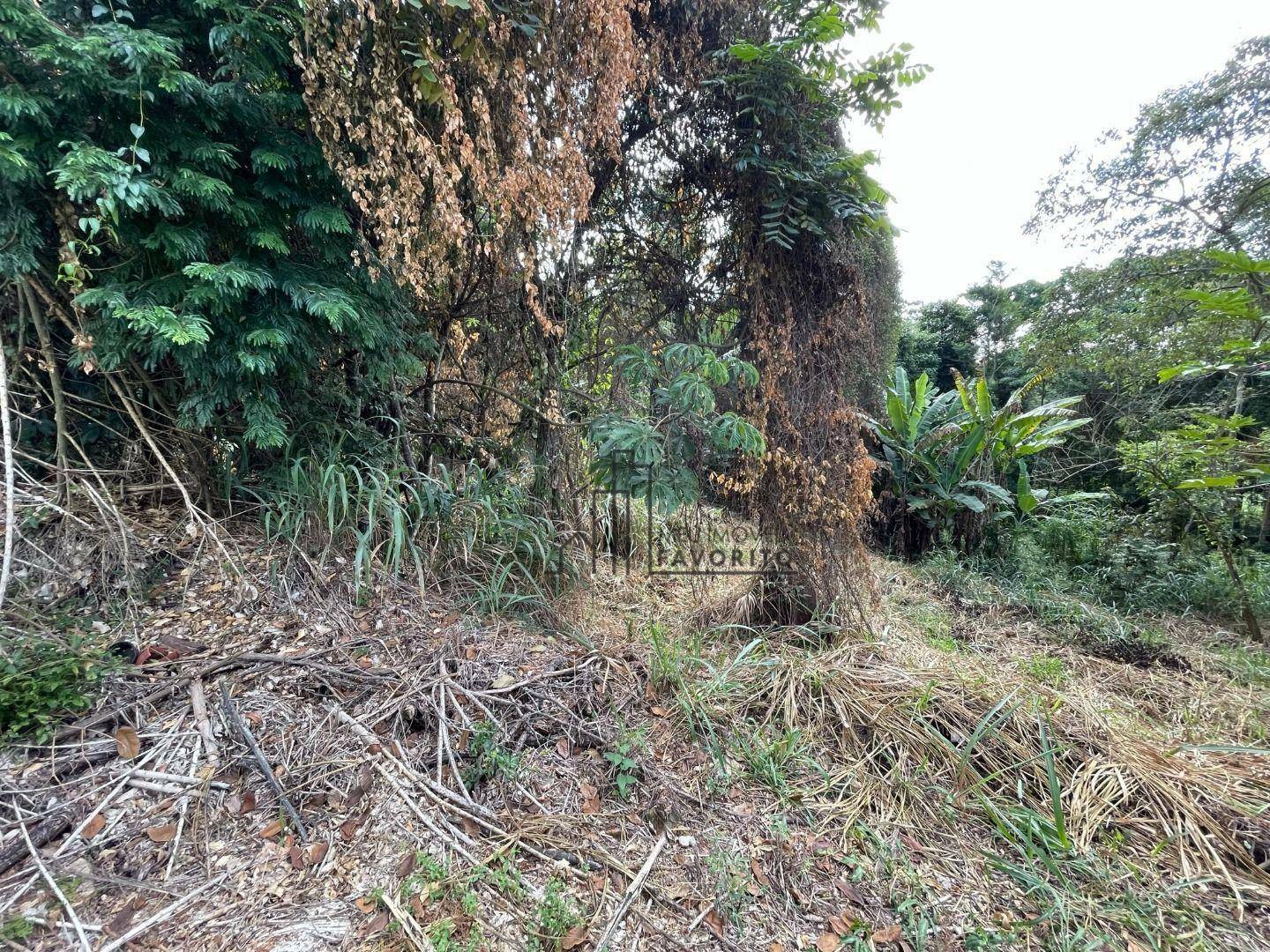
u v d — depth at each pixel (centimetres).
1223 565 430
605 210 323
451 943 124
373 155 217
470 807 158
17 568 193
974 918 146
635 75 248
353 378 286
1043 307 679
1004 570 470
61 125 179
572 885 144
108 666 171
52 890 121
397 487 278
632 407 334
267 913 126
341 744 169
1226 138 520
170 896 126
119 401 236
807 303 296
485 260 303
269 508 248
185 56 204
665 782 182
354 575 242
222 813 146
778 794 182
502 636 239
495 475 341
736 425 262
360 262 245
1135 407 607
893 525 562
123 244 196
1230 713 257
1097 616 368
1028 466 679
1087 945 137
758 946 135
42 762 145
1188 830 175
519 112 221
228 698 171
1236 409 494
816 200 274
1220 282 497
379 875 138
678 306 337
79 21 177
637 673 233
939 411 571
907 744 204
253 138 212
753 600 318
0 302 205
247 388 224
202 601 212
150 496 243
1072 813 180
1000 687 234
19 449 215
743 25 275
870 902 149
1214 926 146
